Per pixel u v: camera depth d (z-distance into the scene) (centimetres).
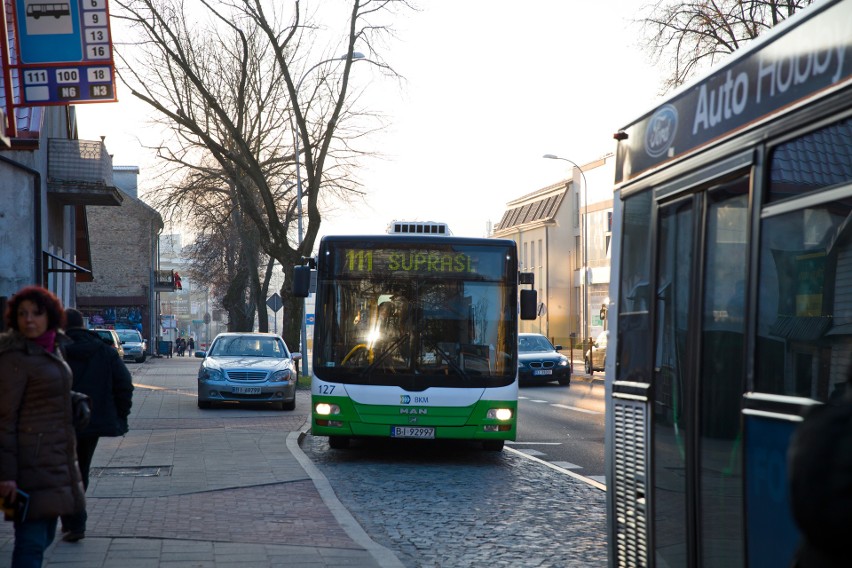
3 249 2438
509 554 884
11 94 1428
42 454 590
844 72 395
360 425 1516
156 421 2144
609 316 687
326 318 1541
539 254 9106
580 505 1157
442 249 1552
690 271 548
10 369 586
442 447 1792
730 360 486
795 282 425
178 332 12975
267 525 968
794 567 271
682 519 536
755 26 2794
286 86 3575
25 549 585
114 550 836
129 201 7906
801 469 257
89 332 905
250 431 1922
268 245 3694
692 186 548
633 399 622
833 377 392
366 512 1109
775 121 454
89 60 1614
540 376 3809
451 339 1532
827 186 402
